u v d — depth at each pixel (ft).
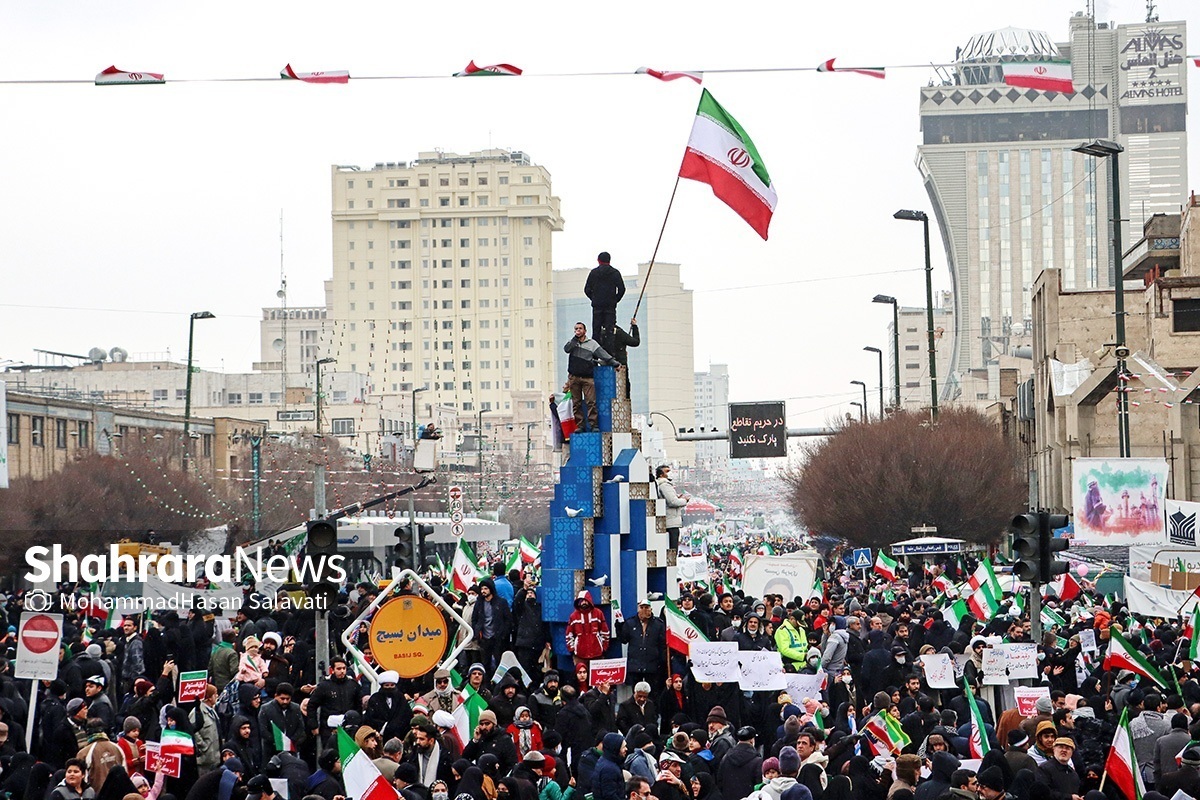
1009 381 342.03
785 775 51.16
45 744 65.10
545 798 55.11
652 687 79.66
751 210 97.30
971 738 59.31
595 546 91.81
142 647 83.25
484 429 655.76
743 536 484.74
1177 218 309.83
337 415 478.59
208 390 513.45
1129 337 252.01
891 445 221.87
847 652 81.92
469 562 115.24
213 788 50.26
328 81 63.00
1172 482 209.36
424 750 56.49
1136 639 82.79
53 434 222.69
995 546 227.81
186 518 194.29
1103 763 56.59
